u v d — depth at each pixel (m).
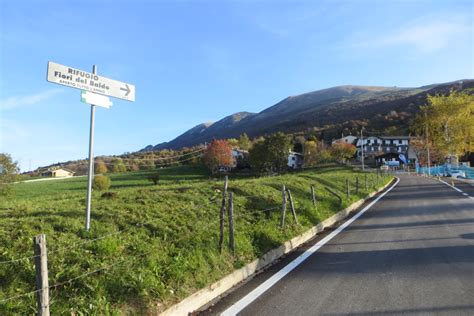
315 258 8.07
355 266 7.29
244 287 6.34
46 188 46.38
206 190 11.86
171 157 104.31
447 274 6.55
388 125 130.38
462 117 56.78
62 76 6.14
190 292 5.56
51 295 4.77
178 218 8.34
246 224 9.24
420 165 73.00
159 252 6.41
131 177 65.69
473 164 80.12
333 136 131.12
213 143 82.31
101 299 4.80
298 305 5.36
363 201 20.19
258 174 74.81
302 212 12.01
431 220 12.84
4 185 36.12
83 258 5.64
